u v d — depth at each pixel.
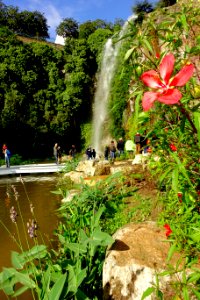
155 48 1.70
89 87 35.19
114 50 32.44
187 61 1.57
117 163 10.45
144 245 2.68
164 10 1.86
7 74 31.94
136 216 4.54
